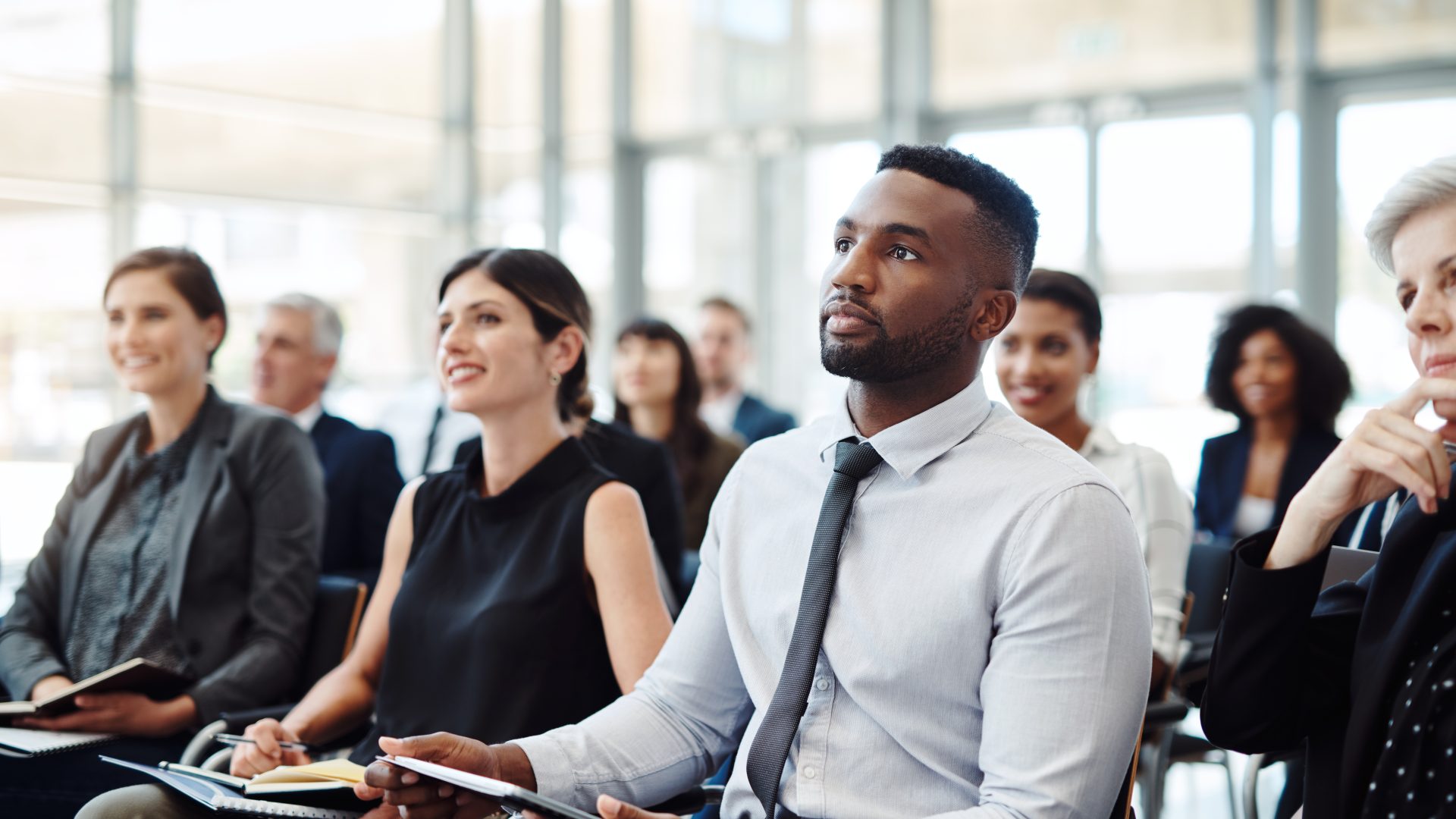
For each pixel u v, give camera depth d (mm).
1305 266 6777
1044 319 2600
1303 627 1325
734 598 1571
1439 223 1230
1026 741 1297
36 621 2570
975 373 1478
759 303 8609
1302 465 3639
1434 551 1257
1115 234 7297
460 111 8750
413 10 8586
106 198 7531
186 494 2521
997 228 1444
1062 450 1403
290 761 1903
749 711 1662
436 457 4586
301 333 3721
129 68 7547
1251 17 6891
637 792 1593
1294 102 6781
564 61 9055
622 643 1912
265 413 2633
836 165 8336
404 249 8625
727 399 5617
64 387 7273
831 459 1523
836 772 1411
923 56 7918
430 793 1453
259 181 8062
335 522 3543
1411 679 1219
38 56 7309
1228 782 3197
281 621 2459
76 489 2656
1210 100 7047
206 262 2666
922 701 1388
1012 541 1351
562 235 9117
